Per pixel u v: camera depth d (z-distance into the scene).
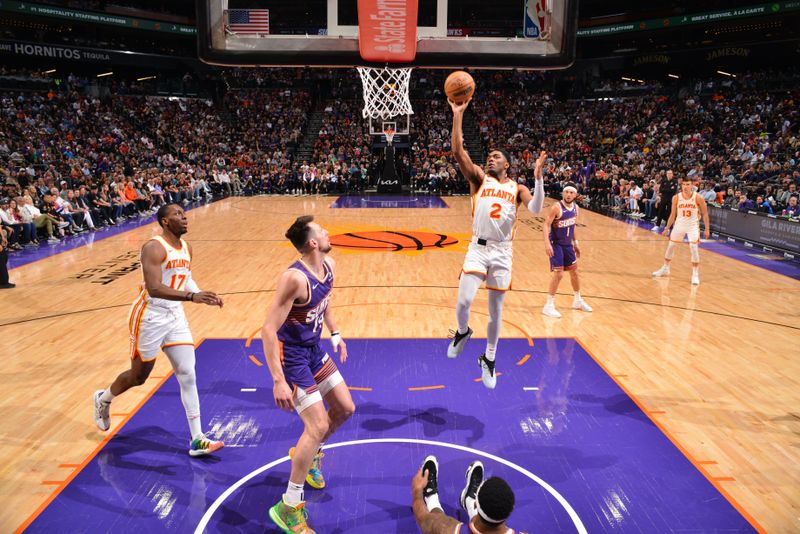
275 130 28.61
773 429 4.66
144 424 4.68
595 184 21.14
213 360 6.03
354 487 3.87
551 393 5.30
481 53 5.58
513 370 5.82
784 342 6.69
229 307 7.95
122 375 4.23
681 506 3.65
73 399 5.11
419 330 7.01
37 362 5.95
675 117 26.12
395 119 23.53
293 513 3.34
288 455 4.25
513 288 9.12
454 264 10.72
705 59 28.41
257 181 24.36
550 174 24.22
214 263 10.71
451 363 5.98
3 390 5.28
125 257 11.16
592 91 30.88
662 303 8.29
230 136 27.95
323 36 5.46
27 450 4.26
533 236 13.81
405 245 12.52
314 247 3.42
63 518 3.49
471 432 4.59
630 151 25.11
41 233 13.08
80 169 18.03
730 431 4.62
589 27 30.36
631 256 11.69
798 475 4.00
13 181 15.85
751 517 3.54
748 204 13.94
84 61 26.95
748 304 8.23
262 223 15.71
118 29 29.44
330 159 25.11
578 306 8.00
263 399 5.16
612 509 3.62
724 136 23.30
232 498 3.72
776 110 23.41
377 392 5.31
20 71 26.27
